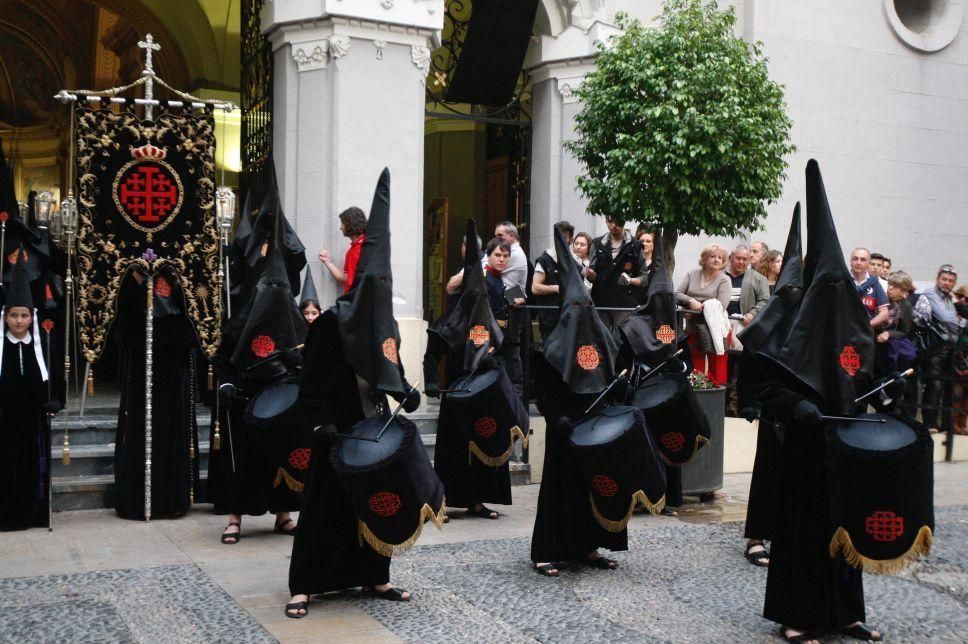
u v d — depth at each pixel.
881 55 14.55
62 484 8.13
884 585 6.43
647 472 6.08
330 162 10.61
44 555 6.66
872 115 14.49
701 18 10.38
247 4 12.02
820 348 5.07
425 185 16.70
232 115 15.87
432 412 10.59
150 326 7.70
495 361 8.09
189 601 5.65
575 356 6.37
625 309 9.28
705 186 9.95
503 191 13.30
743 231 13.59
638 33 10.45
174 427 7.92
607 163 10.45
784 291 5.30
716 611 5.72
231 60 15.95
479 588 6.07
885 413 5.14
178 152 7.88
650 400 7.50
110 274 7.74
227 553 6.82
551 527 6.40
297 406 6.64
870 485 4.81
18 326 7.26
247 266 7.98
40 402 7.31
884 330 10.37
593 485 6.16
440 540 7.35
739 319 10.02
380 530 5.29
